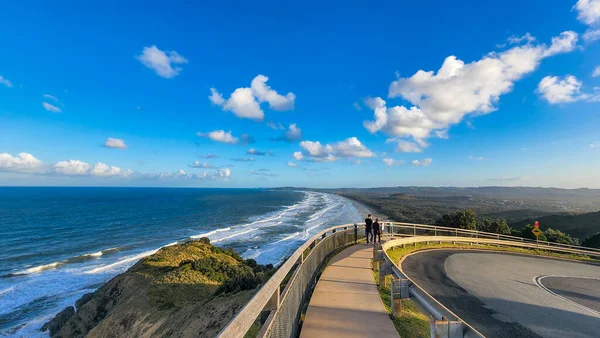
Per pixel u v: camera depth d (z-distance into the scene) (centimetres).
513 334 642
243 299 1193
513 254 2102
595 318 754
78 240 4119
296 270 484
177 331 1155
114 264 2878
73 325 1562
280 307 341
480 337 315
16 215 6812
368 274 846
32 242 3975
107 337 1328
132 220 6222
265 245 3669
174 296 1495
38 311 1872
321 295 648
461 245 2266
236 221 6191
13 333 1633
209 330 1067
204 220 6331
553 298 923
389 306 611
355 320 514
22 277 2495
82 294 2136
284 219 6612
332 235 1192
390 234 1919
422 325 521
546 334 646
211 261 1825
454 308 791
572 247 2889
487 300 871
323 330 470
